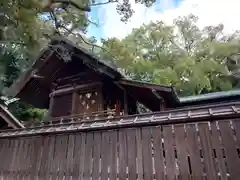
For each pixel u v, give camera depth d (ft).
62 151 14.21
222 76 59.16
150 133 12.00
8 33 19.44
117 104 26.91
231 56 63.00
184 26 71.41
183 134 11.15
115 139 12.84
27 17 18.71
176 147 11.08
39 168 14.47
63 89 30.76
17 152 16.03
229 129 10.17
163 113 12.22
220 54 61.72
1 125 20.70
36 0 19.16
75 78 30.55
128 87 24.90
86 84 29.09
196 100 27.09
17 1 18.13
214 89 58.90
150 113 12.66
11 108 48.39
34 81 30.17
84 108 27.94
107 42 29.91
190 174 10.28
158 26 67.46
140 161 11.67
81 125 14.20
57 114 29.58
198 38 69.82
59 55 28.40
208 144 10.41
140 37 67.51
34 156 15.10
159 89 22.02
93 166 12.80
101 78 28.63
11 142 16.75
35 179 14.25
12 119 19.16
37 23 20.49
